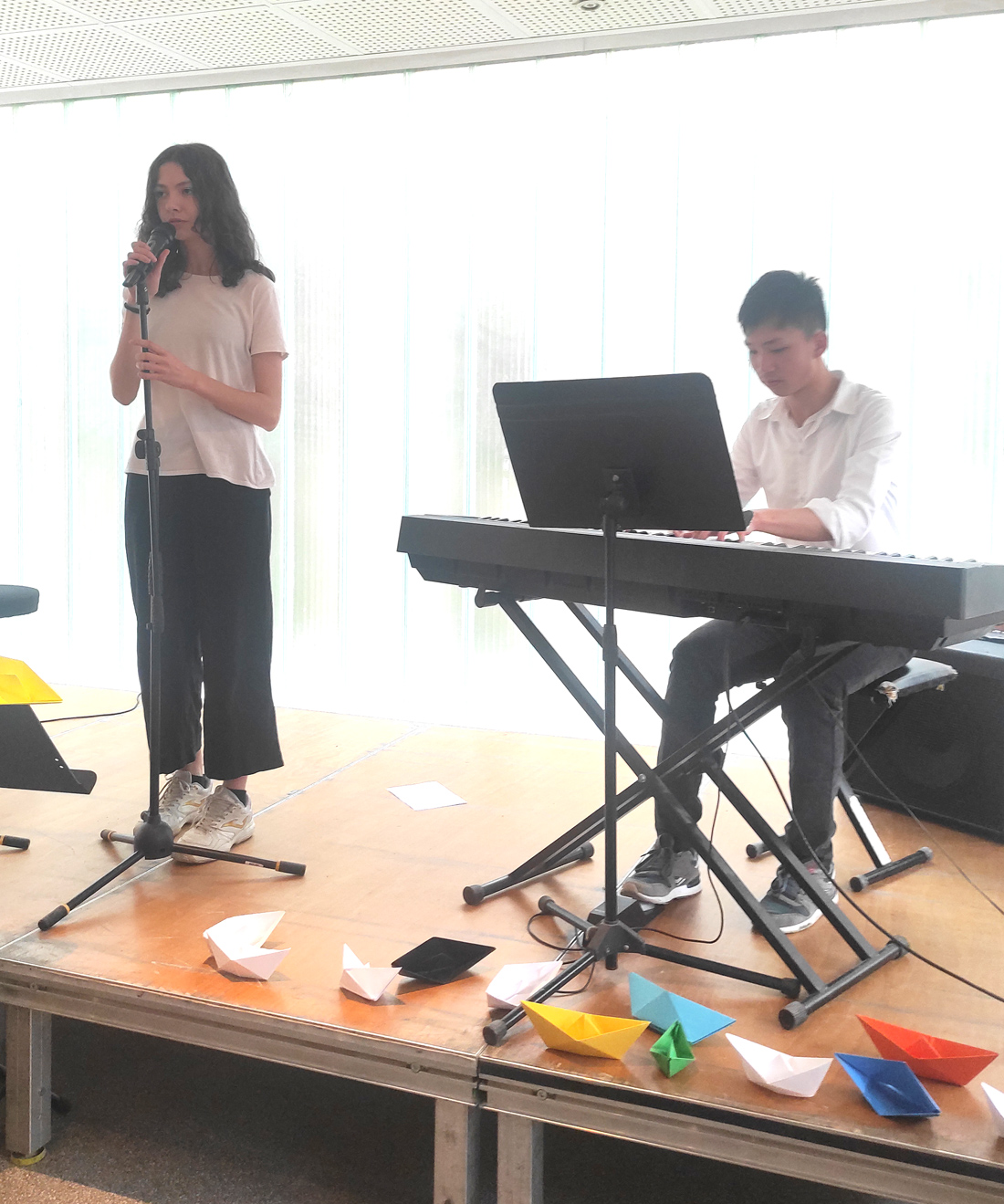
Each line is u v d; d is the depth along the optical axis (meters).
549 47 3.60
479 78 3.70
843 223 3.38
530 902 2.22
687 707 2.17
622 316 3.62
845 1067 1.51
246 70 3.89
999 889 2.36
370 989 1.76
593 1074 1.55
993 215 3.25
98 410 4.28
